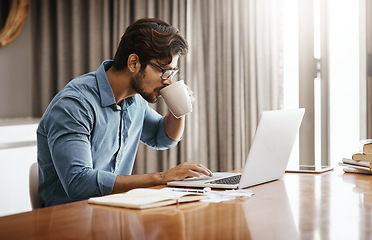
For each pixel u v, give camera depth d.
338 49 3.26
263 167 1.49
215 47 3.36
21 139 2.86
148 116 2.06
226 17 3.33
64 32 3.35
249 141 3.29
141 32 1.64
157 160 3.40
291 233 0.89
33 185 1.69
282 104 3.23
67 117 1.55
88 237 0.88
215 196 1.28
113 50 3.39
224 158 3.37
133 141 1.98
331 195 1.30
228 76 3.33
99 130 1.70
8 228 0.96
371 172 1.73
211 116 3.36
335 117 3.28
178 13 3.37
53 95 3.37
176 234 0.89
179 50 1.67
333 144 3.29
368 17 3.17
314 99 3.22
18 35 3.27
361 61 3.20
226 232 0.90
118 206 1.16
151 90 1.69
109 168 1.84
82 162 1.50
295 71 3.33
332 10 3.26
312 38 3.21
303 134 3.26
